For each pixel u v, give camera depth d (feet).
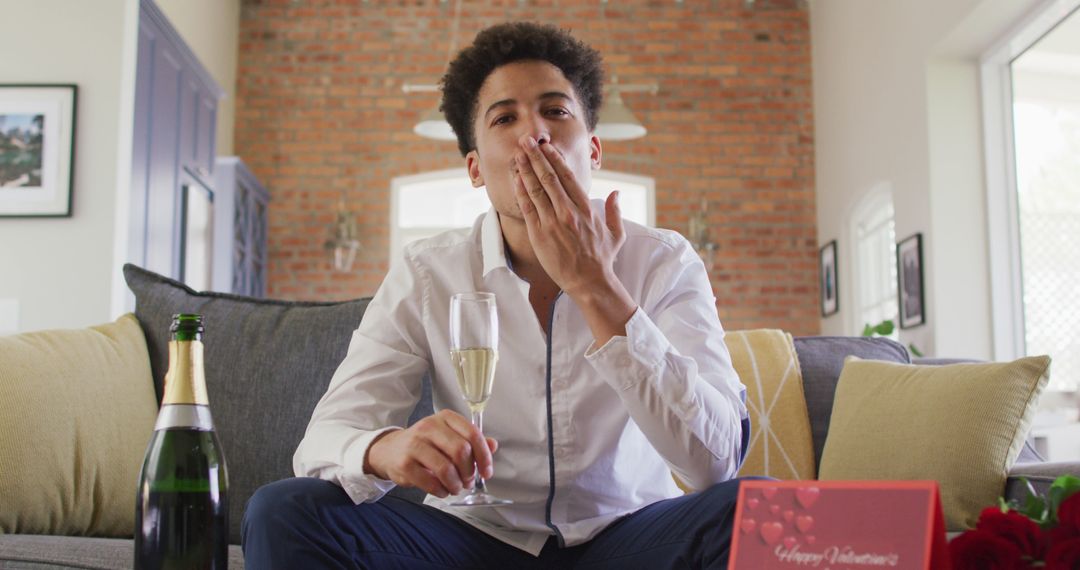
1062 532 3.10
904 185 17.95
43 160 13.14
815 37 24.16
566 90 5.19
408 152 24.16
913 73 17.49
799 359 8.21
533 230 4.53
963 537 3.20
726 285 23.90
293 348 6.98
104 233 13.11
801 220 24.07
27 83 13.26
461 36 24.39
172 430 3.77
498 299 5.24
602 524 4.96
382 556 4.43
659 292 5.23
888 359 8.26
